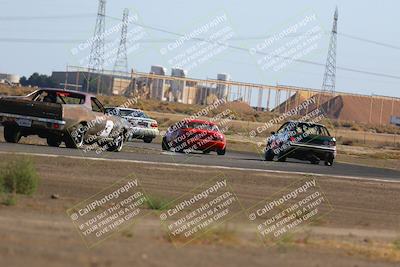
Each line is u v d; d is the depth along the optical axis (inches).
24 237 818.8
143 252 797.9
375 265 885.8
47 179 1342.3
